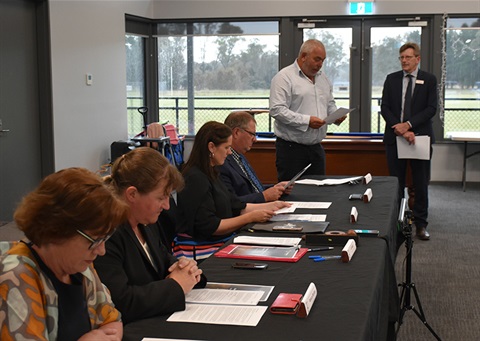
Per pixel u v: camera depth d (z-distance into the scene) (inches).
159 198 80.7
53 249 56.0
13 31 232.5
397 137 212.1
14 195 235.6
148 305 72.2
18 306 54.0
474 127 327.9
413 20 323.9
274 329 67.6
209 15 337.7
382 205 139.3
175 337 66.4
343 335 65.7
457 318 146.3
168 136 307.1
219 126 125.0
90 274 65.4
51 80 250.2
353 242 99.4
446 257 196.7
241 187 144.1
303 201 145.6
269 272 88.4
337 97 337.4
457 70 325.7
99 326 66.3
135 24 330.6
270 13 332.2
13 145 234.2
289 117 184.7
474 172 327.9
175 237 123.6
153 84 351.9
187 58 348.8
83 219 54.6
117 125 307.0
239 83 346.3
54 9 250.8
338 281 84.1
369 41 329.7
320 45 188.1
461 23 321.4
